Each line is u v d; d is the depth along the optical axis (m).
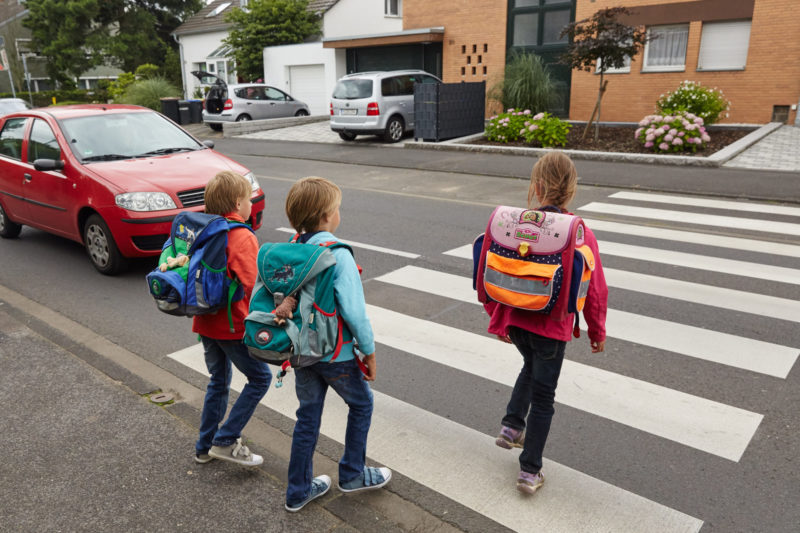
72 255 7.74
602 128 17.25
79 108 7.82
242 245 2.96
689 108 15.48
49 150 7.32
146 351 4.89
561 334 2.80
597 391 4.07
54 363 4.68
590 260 2.69
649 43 17.70
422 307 5.61
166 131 7.82
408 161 14.22
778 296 5.64
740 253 6.93
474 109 17.47
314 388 2.85
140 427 3.77
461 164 13.47
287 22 26.42
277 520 2.95
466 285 6.18
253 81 27.84
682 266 6.53
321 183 2.73
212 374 3.29
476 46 21.06
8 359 4.75
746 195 9.73
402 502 3.06
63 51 37.34
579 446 3.48
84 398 4.14
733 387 4.07
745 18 16.17
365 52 24.17
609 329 5.02
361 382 2.88
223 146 18.36
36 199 7.53
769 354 4.52
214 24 30.92
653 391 4.05
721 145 13.83
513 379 4.29
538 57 18.38
